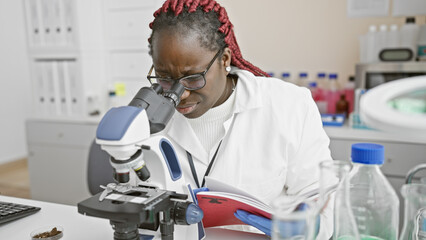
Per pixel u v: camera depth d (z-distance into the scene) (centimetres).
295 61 263
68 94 276
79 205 72
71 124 271
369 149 65
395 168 201
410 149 196
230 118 117
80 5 262
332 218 86
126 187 79
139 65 273
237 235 93
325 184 70
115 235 71
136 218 67
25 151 443
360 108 48
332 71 256
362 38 229
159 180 83
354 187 73
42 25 273
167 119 77
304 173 116
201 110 104
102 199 74
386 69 212
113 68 284
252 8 265
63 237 93
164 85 93
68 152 277
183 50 87
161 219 80
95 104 284
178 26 88
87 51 271
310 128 118
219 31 94
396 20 235
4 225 101
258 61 271
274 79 129
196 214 79
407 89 47
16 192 330
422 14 212
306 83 257
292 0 255
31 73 284
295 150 117
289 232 55
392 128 42
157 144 82
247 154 117
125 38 273
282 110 119
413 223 74
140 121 69
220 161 115
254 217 83
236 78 125
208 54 91
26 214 106
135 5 263
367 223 73
